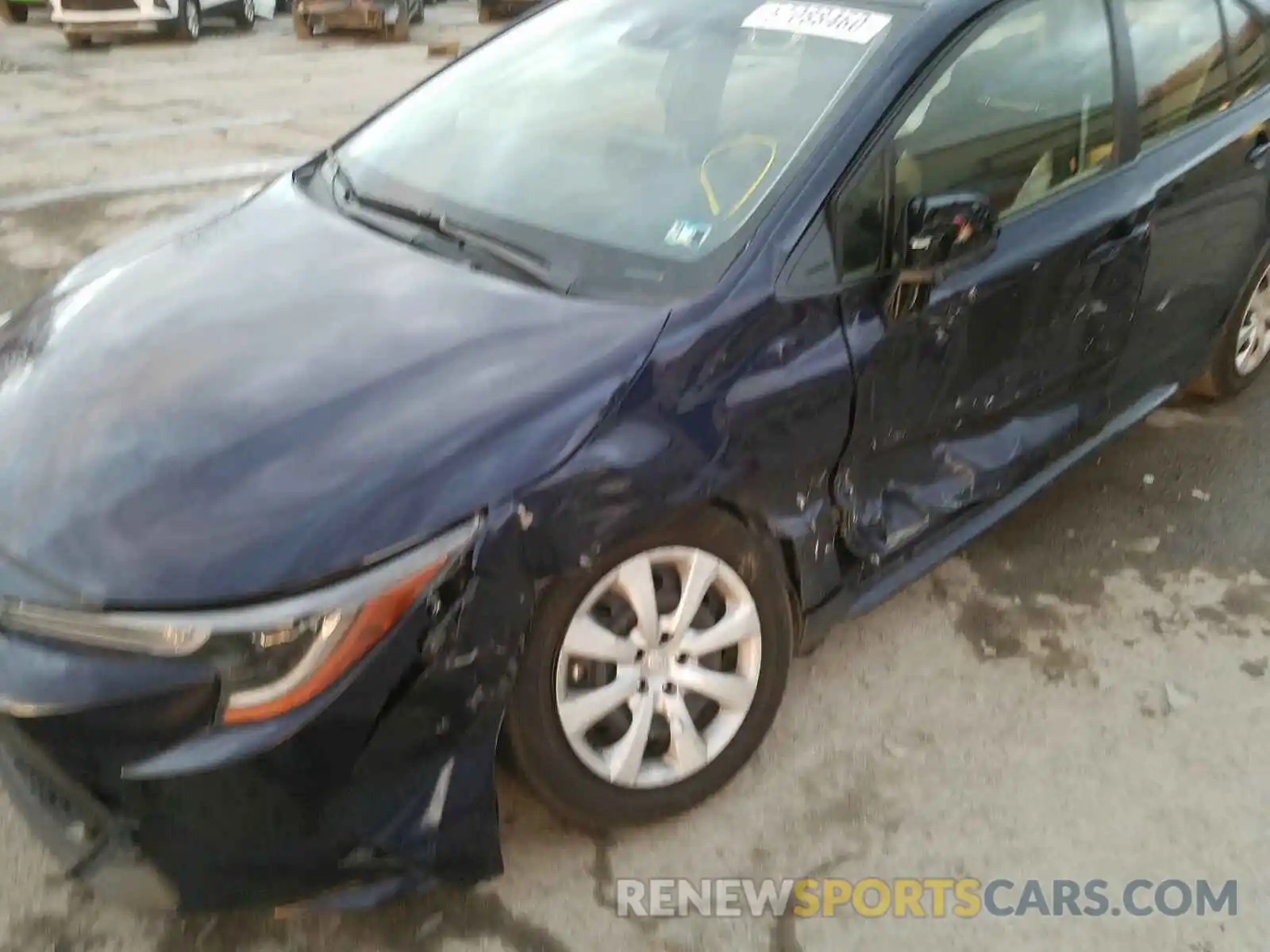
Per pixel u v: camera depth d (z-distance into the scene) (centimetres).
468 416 200
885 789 259
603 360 210
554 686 212
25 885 223
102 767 179
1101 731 279
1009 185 277
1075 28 298
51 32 1409
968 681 293
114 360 222
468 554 187
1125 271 308
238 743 175
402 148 297
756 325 224
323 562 179
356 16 1330
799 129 249
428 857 199
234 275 250
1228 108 358
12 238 544
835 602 260
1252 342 423
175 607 175
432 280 240
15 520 190
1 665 180
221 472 191
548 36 323
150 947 213
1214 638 313
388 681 183
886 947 224
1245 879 241
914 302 242
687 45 288
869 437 250
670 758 237
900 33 261
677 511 211
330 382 208
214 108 875
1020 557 344
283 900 192
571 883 232
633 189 256
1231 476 390
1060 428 313
